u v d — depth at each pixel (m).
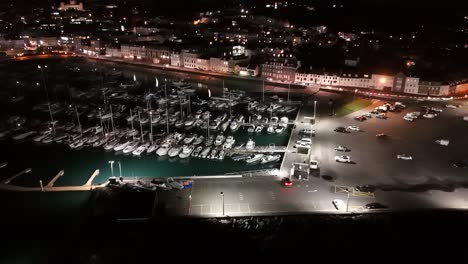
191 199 93.12
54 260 77.06
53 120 158.00
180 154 123.81
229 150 127.31
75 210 91.81
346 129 138.50
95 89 199.88
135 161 121.62
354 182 100.88
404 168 109.12
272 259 76.12
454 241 79.94
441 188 98.25
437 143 126.69
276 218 86.12
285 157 116.12
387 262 75.19
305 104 171.25
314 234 82.19
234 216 86.50
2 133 141.50
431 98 176.25
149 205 88.69
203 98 191.12
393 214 87.56
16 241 82.12
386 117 152.25
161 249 78.50
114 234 82.25
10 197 98.19
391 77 189.00
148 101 179.75
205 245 79.62
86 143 134.50
